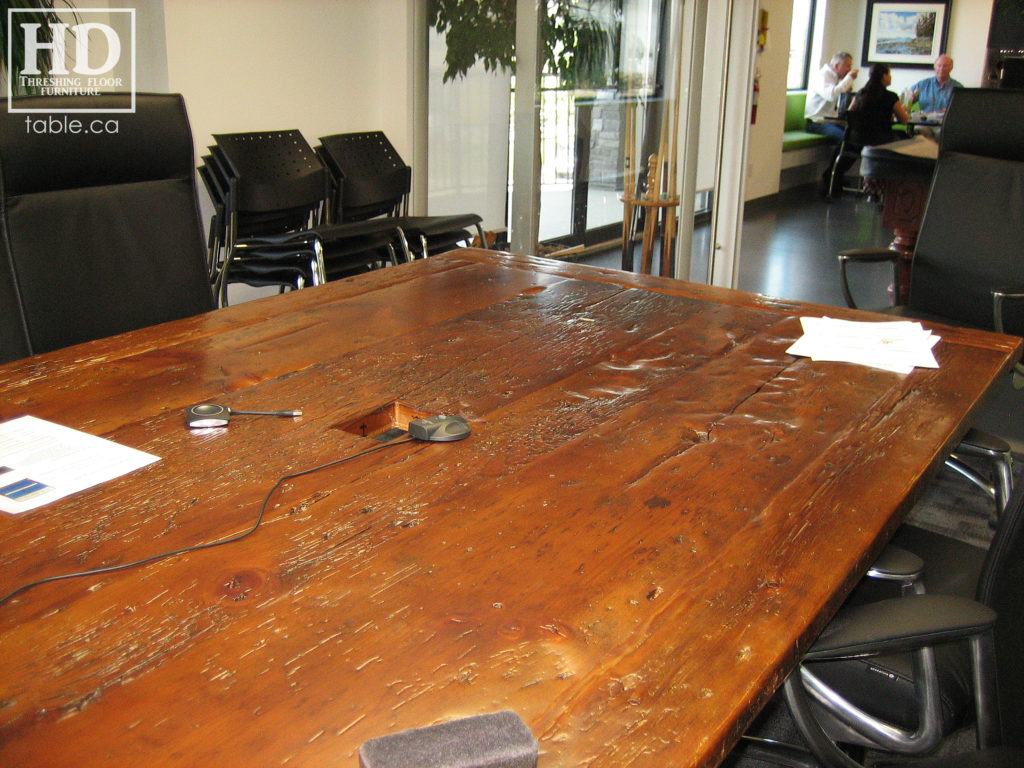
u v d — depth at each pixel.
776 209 7.74
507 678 0.81
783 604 0.94
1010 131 2.64
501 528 1.08
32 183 1.77
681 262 4.73
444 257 2.53
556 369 1.64
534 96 3.66
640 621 0.90
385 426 1.46
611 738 0.74
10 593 0.93
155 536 1.04
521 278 2.30
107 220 1.89
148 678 0.80
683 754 0.73
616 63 4.02
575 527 1.08
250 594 0.93
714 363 1.69
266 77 3.77
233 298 4.04
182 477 1.19
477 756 0.66
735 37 4.59
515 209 3.87
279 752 0.72
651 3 4.07
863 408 1.48
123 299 1.92
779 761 1.46
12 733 0.74
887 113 7.96
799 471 1.24
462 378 1.58
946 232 2.74
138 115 1.92
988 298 2.67
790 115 9.34
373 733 0.74
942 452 1.34
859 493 1.18
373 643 0.86
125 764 0.71
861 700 1.25
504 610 0.92
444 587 0.95
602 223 4.24
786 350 1.77
